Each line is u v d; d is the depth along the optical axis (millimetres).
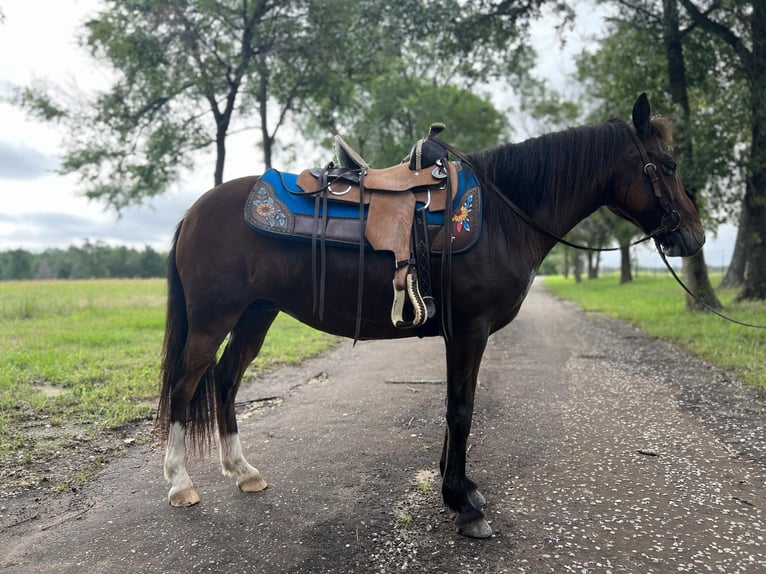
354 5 11688
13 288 20266
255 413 4434
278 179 2791
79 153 12875
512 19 10539
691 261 10438
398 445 3605
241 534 2430
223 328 2717
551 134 2838
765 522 2471
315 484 2980
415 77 21703
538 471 3111
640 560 2172
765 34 9367
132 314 10867
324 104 14531
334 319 2680
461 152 2805
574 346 7816
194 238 2738
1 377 5094
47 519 2588
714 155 9156
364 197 2613
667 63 10492
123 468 3229
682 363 6168
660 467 3135
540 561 2176
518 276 2592
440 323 2580
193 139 13359
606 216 20953
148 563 2201
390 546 2314
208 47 12414
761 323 8227
